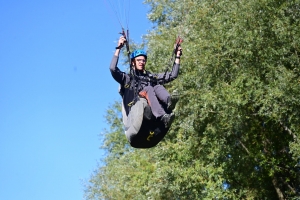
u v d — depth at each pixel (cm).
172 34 2416
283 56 2017
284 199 2595
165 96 931
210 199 2214
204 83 2148
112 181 3269
